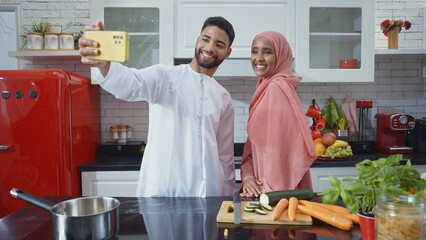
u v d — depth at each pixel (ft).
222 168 5.75
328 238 3.23
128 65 8.91
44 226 3.56
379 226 2.62
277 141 5.05
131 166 8.09
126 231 3.43
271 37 5.53
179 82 5.54
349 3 8.62
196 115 5.49
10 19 9.80
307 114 9.42
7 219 3.77
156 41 8.85
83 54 3.38
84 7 9.82
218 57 5.48
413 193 3.02
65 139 7.62
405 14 10.09
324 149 8.41
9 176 7.63
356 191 3.02
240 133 10.07
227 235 3.32
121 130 9.62
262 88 5.53
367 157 8.67
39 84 7.53
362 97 10.12
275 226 3.53
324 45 9.02
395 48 9.22
